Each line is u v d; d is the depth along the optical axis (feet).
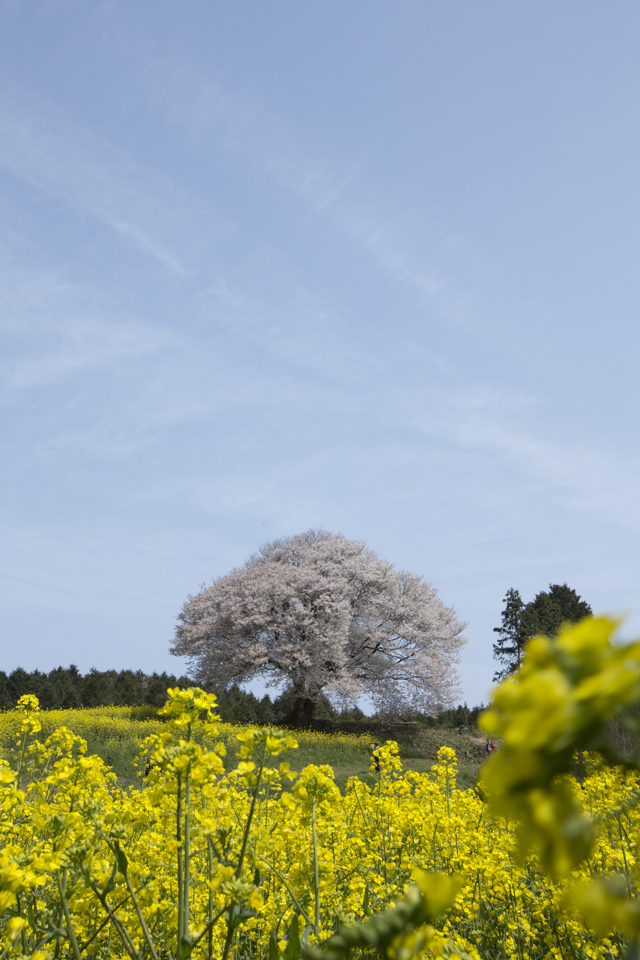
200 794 7.61
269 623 86.58
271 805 10.55
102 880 7.35
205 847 8.27
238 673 88.89
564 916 9.59
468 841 12.94
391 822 15.01
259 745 7.24
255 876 6.89
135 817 8.84
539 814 1.21
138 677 129.80
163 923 8.56
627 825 9.97
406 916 2.22
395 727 89.10
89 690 106.01
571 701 1.16
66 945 7.54
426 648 91.50
